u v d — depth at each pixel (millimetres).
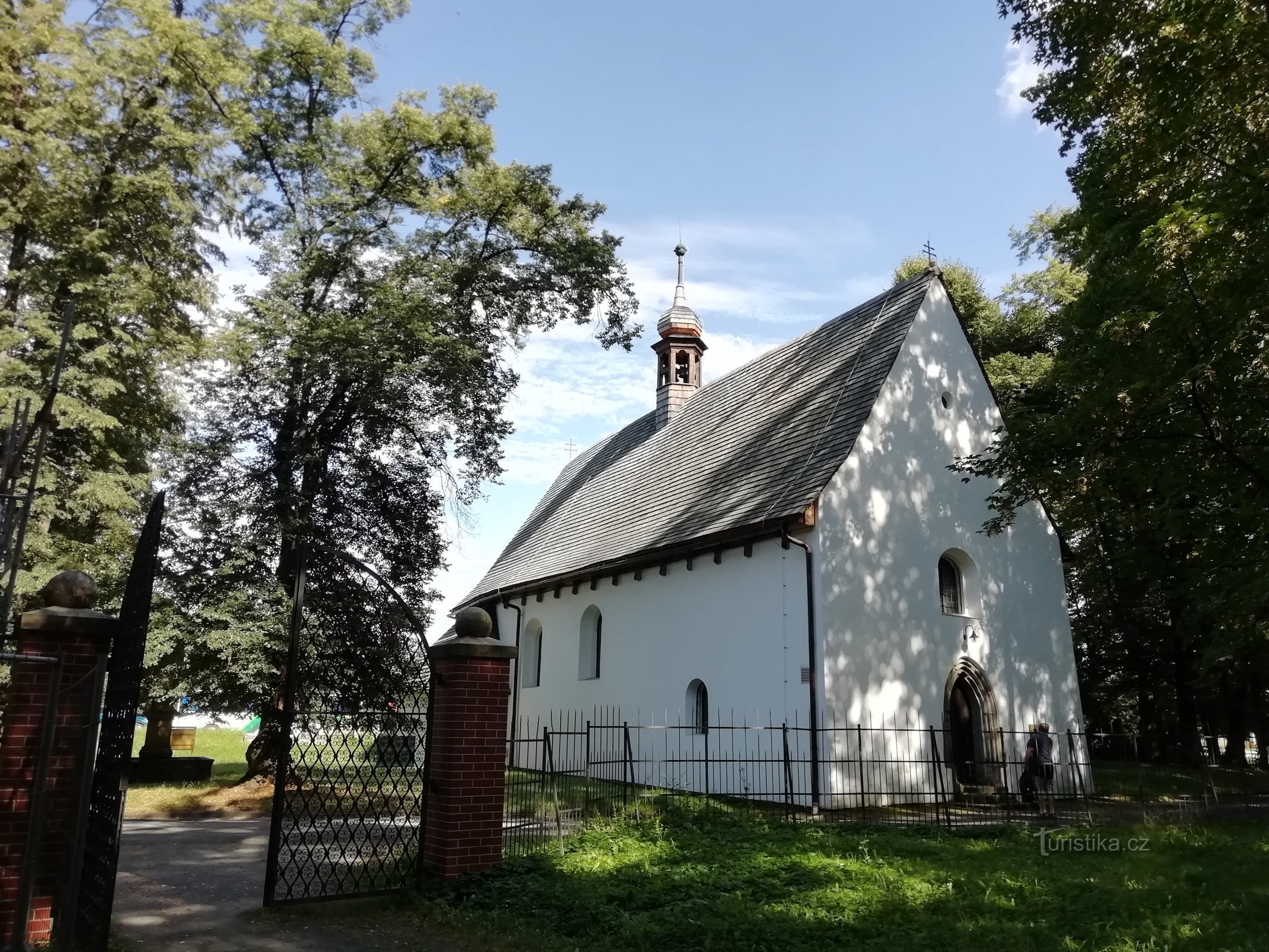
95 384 15336
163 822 13109
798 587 15766
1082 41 12688
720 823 11734
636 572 20312
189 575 16297
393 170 18500
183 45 15781
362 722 8758
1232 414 13430
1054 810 14203
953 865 9203
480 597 29047
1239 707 23750
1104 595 24609
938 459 17766
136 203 16062
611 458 28594
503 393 20234
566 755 22188
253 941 6688
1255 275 11188
